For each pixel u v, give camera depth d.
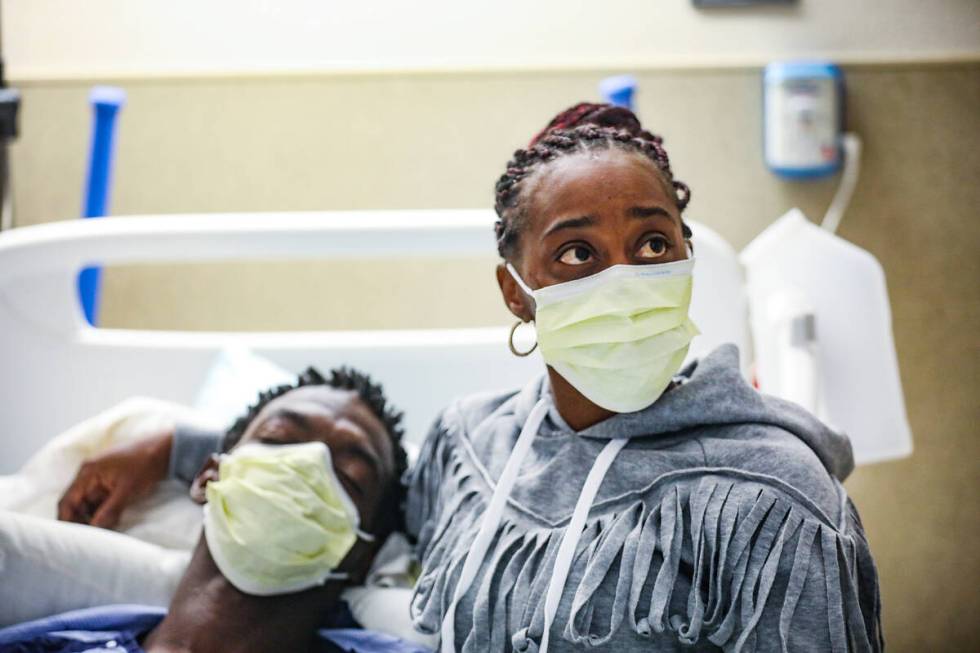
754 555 1.00
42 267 1.68
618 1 2.20
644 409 1.12
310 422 1.39
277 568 1.29
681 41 2.21
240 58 2.24
